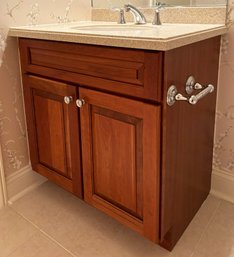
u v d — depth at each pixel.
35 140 1.39
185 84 0.99
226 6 1.17
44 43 1.14
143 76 0.89
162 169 0.97
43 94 1.25
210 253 1.15
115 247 1.20
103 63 0.98
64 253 1.17
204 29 1.04
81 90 1.08
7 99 1.33
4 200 1.41
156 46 0.82
